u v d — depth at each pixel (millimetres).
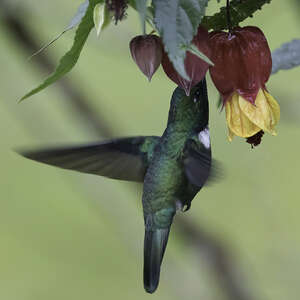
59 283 10680
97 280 10602
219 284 9047
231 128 5074
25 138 11477
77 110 8867
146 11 4086
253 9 5016
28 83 8945
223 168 5449
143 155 6141
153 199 6043
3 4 8266
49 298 10539
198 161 5695
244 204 9734
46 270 10844
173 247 9766
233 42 5055
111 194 9188
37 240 10992
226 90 5094
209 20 5055
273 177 9383
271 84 8539
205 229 9258
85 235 11055
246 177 9328
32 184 11406
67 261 10836
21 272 10836
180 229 9164
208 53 4582
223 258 9125
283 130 9500
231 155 9156
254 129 5059
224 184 9328
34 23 8516
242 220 9602
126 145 6117
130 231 9172
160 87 10680
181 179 6000
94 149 5938
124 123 10383
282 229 9289
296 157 9445
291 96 7406
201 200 9898
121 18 4168
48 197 11312
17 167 11477
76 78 9117
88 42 8000
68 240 11039
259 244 9430
